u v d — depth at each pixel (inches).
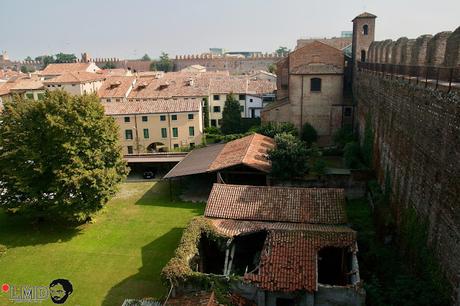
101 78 3607.3
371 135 1590.8
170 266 900.0
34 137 1407.5
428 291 780.0
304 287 825.5
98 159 1423.5
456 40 843.4
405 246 990.4
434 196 819.4
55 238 1396.4
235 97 2844.5
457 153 709.3
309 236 964.0
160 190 1838.1
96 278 1138.7
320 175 1556.3
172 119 2374.5
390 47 1478.8
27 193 1448.1
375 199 1316.4
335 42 3270.2
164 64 7027.6
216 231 1063.6
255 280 856.3
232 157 1702.8
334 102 2250.2
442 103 785.6
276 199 1199.6
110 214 1572.3
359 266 978.1
